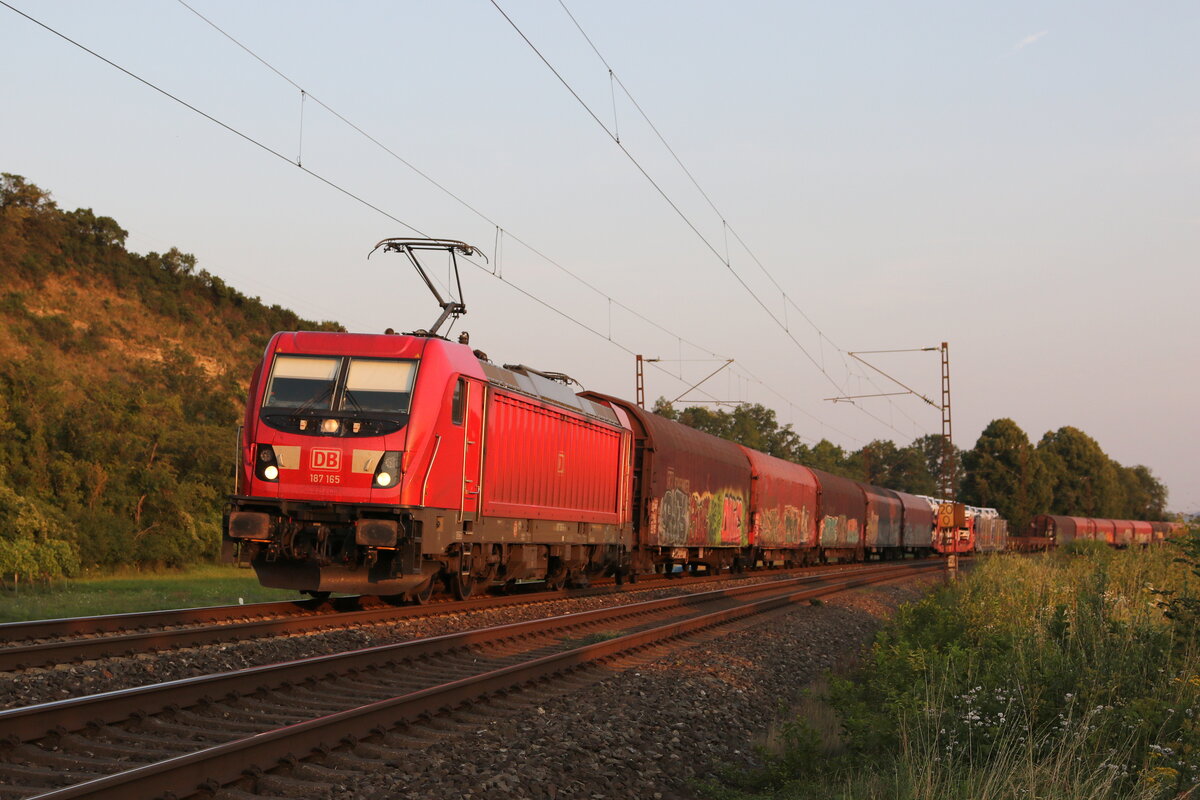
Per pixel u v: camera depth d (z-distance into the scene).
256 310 94.06
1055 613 11.41
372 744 7.66
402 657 11.15
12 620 15.04
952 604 17.09
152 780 5.82
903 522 59.97
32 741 6.89
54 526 28.25
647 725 9.34
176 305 84.88
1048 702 8.64
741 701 11.40
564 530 21.14
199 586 25.61
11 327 65.69
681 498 29.00
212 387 73.25
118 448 35.97
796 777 8.23
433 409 15.06
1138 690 8.83
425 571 15.84
